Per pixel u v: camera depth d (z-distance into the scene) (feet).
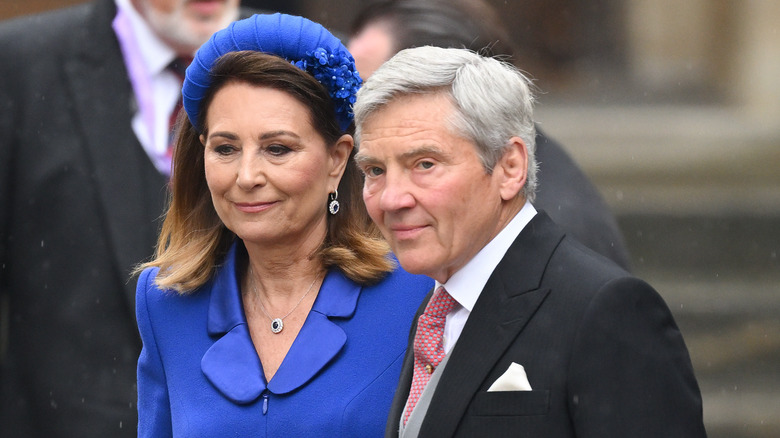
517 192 30.32
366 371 35.81
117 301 52.95
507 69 30.48
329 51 35.35
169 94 55.26
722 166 144.05
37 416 53.57
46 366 53.31
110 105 54.49
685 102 207.82
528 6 216.95
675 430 27.48
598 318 27.96
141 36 55.06
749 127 183.73
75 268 53.21
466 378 29.35
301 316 36.88
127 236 53.21
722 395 90.22
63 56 54.70
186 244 38.29
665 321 28.63
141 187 54.03
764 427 86.38
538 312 29.09
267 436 35.24
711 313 101.81
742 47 195.83
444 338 31.58
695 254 115.44
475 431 28.84
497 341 29.30
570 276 29.14
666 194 127.95
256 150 34.58
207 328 37.11
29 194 53.62
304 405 35.40
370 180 30.73
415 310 36.58
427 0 47.42
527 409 28.22
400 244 30.22
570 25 217.97
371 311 36.60
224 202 35.35
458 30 47.01
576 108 204.33
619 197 127.13
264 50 35.06
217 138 34.86
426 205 29.50
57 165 53.62
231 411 35.63
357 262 36.81
